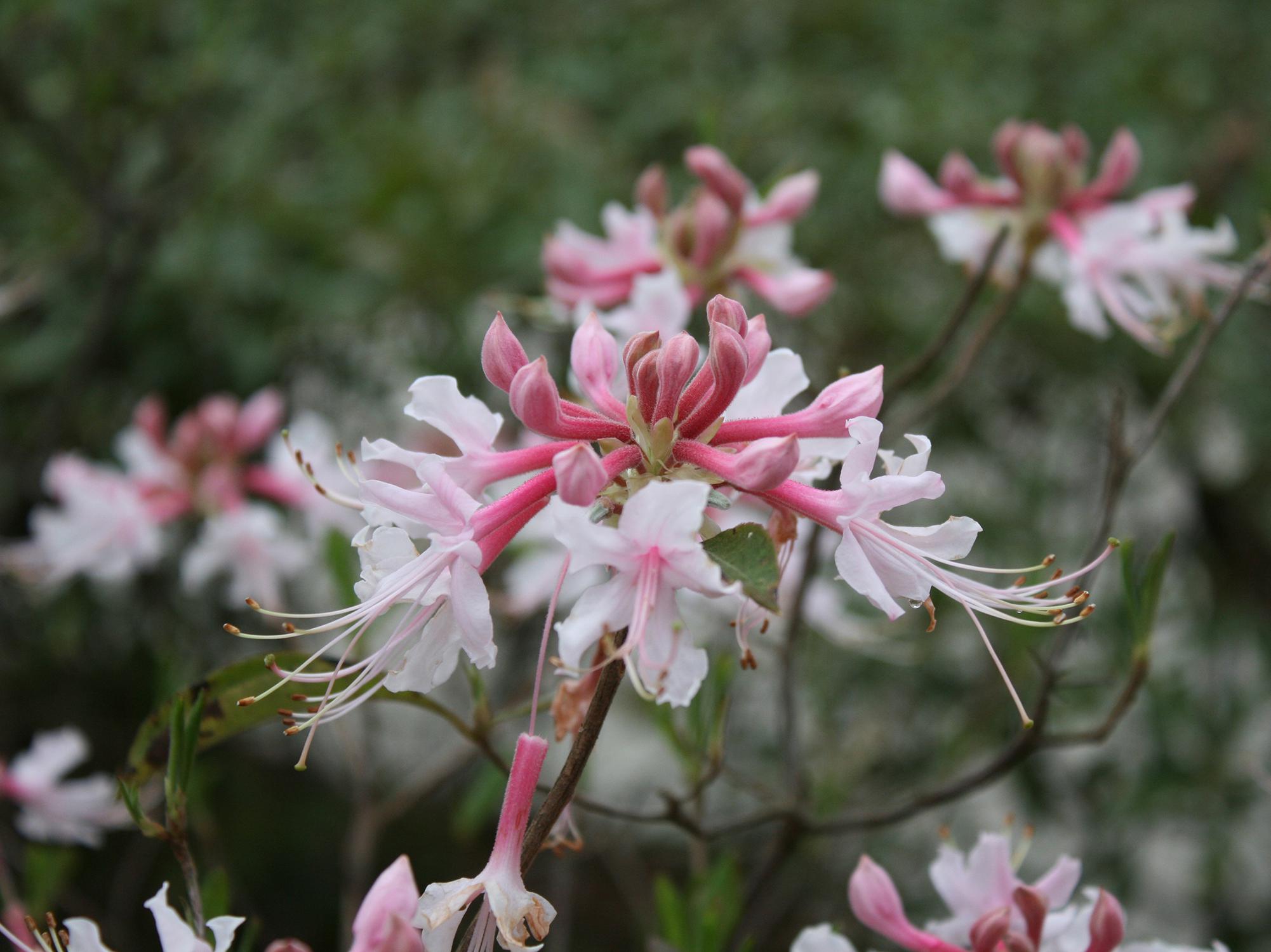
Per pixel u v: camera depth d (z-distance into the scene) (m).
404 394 0.80
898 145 0.77
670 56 0.81
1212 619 0.84
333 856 0.89
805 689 0.76
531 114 0.74
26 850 0.54
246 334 0.71
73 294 0.74
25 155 0.76
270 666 0.30
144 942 0.76
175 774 0.33
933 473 0.31
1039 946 0.35
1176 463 0.85
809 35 0.83
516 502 0.31
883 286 0.79
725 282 0.50
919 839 0.76
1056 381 0.82
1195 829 0.77
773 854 0.43
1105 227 0.51
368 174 0.73
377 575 0.30
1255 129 0.81
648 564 0.30
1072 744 0.40
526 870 0.30
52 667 0.80
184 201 0.72
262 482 0.62
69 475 0.62
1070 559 0.77
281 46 0.80
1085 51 0.86
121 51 0.73
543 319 0.55
